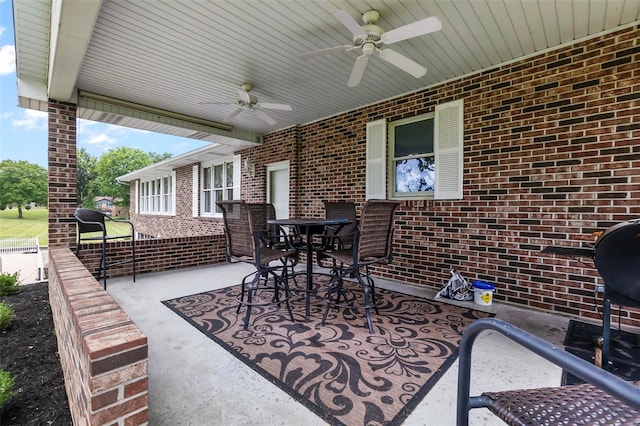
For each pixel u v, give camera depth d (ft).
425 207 14.12
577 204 10.24
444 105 13.55
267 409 5.64
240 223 9.57
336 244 13.41
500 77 11.96
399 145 15.75
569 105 10.40
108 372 3.70
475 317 10.28
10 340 8.48
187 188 34.78
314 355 7.63
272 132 22.67
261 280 14.85
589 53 10.02
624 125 9.39
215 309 11.00
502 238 11.90
